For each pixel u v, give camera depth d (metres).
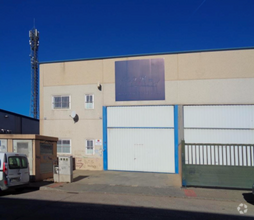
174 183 12.45
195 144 11.21
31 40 37.97
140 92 17.09
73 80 18.22
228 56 16.23
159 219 6.74
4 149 13.12
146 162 16.69
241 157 10.89
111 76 17.62
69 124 18.06
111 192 10.38
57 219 6.66
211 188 11.02
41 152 13.36
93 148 17.58
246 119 15.81
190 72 16.56
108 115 17.48
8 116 22.14
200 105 16.31
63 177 12.62
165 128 16.61
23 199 9.15
